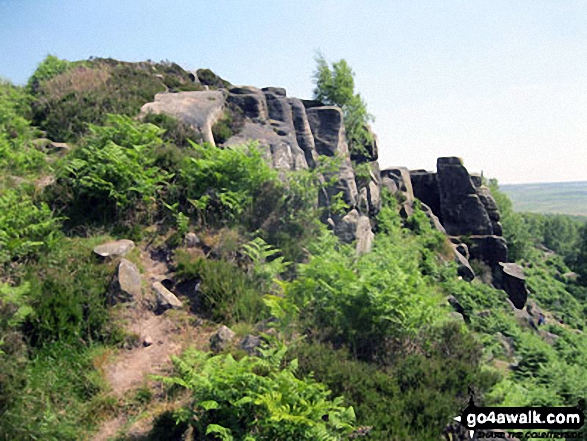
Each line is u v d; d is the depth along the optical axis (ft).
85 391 21.86
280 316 25.09
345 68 97.55
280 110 72.08
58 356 23.18
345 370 22.50
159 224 35.37
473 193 121.29
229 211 37.81
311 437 17.62
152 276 30.58
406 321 27.17
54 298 25.05
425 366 24.49
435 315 30.07
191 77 79.15
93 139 39.65
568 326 119.65
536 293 140.15
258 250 34.19
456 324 29.27
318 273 30.53
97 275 28.25
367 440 19.03
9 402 19.03
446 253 98.84
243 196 38.73
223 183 39.29
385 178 112.37
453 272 84.74
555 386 35.50
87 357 23.70
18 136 45.11
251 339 25.22
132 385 22.68
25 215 30.58
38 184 37.81
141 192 35.24
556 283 160.56
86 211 34.65
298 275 35.86
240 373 18.94
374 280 28.96
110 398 21.50
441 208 122.31
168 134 48.01
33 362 22.35
